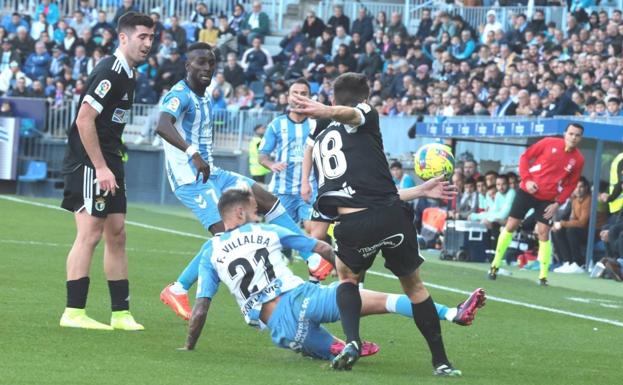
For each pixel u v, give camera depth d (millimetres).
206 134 23797
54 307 23547
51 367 16688
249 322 18453
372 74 67312
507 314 27328
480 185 45531
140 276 30953
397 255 17625
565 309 29234
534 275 39219
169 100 23000
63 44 74875
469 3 73312
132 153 65812
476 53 65125
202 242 42938
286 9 81750
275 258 18219
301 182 29734
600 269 39219
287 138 30688
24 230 42812
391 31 70500
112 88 20750
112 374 16359
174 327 21859
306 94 29828
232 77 69688
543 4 69750
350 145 17500
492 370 18734
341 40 72125
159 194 65125
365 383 16438
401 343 21297
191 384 15836
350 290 17516
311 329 18141
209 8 80875
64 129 65938
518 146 47344
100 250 36281
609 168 44594
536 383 17578
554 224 41781
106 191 21031
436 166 21406
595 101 49938
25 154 65000
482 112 53469
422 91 59188
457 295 30906
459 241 42938
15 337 19406
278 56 73812
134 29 20953
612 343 23188
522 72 55156
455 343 21875
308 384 16172
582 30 60219
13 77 71375
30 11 79875
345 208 17438
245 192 18438
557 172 35656
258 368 17453
